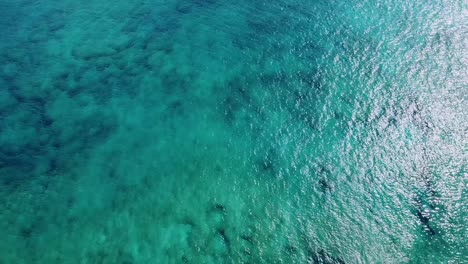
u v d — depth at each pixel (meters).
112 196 12.35
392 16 17.64
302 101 14.78
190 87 15.60
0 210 11.90
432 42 16.09
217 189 12.51
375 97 14.52
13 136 13.88
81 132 14.10
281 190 12.37
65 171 12.96
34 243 11.20
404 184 12.11
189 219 11.78
